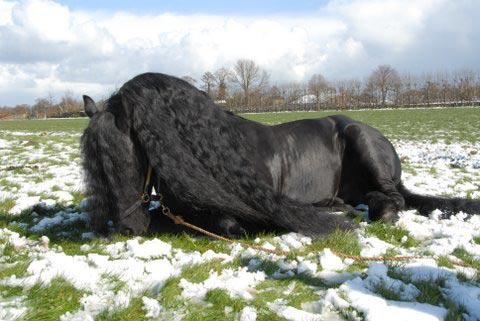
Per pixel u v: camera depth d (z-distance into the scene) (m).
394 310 3.22
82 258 4.11
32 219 5.92
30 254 4.26
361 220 5.68
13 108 110.62
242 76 91.38
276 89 103.69
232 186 4.66
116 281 3.63
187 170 4.43
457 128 29.72
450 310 3.25
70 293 3.38
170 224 5.14
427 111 61.44
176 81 4.64
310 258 4.32
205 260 4.15
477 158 13.48
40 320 3.00
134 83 4.48
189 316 3.14
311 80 105.19
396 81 98.00
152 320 3.09
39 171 10.85
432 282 3.70
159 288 3.51
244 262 4.19
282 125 5.91
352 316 3.17
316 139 5.91
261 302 3.39
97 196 4.48
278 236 5.01
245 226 5.01
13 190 8.05
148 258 4.26
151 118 4.39
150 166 4.55
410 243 4.87
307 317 3.15
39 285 3.40
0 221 5.66
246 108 89.06
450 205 6.00
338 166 6.04
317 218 5.03
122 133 4.42
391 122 39.00
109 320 3.05
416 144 19.83
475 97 88.50
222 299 3.36
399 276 3.83
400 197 5.79
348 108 89.75
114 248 4.45
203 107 4.68
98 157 4.41
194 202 4.50
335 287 3.68
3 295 3.29
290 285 3.70
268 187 4.89
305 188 5.71
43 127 43.44
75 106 101.69
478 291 3.60
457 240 4.79
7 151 16.41
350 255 4.42
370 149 5.88
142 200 4.61
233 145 4.76
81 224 5.55
